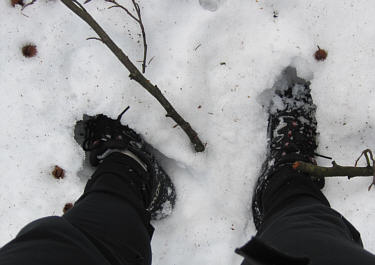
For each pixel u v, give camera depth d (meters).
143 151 1.85
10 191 1.85
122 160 1.70
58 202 1.84
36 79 1.82
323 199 1.58
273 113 1.89
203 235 1.84
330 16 1.72
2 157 1.85
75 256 1.03
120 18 1.78
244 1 1.77
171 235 1.87
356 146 1.75
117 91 1.77
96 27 1.42
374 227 1.71
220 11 1.77
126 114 1.78
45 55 1.82
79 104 1.79
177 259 1.84
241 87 1.76
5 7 1.83
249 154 1.80
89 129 1.85
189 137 1.71
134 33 1.78
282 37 1.73
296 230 1.26
